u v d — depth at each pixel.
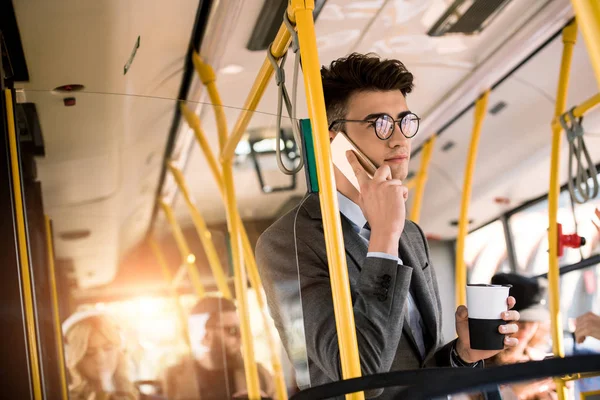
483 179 7.37
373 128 2.33
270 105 4.71
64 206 1.86
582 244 5.03
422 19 4.53
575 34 4.83
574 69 5.39
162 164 1.95
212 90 4.00
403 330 2.28
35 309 1.79
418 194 7.29
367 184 2.23
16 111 1.87
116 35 3.35
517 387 1.51
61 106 1.89
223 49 3.99
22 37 3.13
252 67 4.33
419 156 7.52
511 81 5.70
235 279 1.94
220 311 1.89
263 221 2.01
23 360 1.75
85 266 1.83
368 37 4.59
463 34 4.82
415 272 2.39
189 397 1.83
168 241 1.91
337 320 1.84
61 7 2.99
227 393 1.85
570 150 4.82
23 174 1.85
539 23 4.76
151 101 1.94
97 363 1.79
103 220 1.88
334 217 1.85
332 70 2.42
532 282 4.48
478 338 2.22
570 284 5.99
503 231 7.61
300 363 1.96
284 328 1.96
